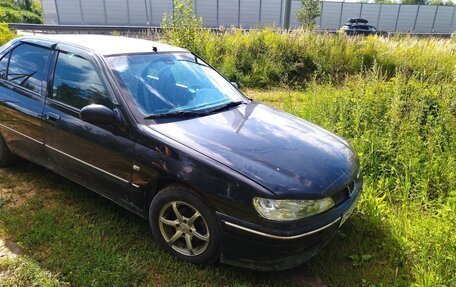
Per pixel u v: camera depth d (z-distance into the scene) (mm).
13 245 2928
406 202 3822
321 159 2896
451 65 10117
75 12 36031
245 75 10812
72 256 2801
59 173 3615
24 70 3834
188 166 2643
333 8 43094
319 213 2562
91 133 3129
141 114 2984
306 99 7184
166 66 3600
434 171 4219
